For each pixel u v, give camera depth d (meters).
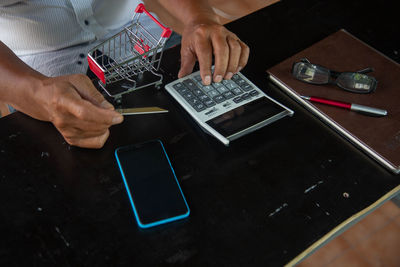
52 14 1.07
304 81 0.83
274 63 0.90
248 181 0.68
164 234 0.60
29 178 0.65
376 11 1.07
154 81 0.82
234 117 0.75
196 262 0.58
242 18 1.01
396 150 0.73
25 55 1.12
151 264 0.57
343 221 0.64
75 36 1.13
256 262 0.58
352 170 0.71
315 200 0.67
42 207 0.62
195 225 0.62
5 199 0.62
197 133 0.75
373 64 0.88
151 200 0.63
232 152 0.72
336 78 0.82
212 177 0.68
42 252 0.57
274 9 1.04
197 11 0.92
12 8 1.03
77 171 0.67
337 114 0.78
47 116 0.70
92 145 0.70
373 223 1.46
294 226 0.63
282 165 0.71
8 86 0.70
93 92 0.69
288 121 0.78
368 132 0.75
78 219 0.61
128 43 1.15
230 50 0.80
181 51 0.87
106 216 0.62
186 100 0.77
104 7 1.17
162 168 0.68
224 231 0.62
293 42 0.96
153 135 0.74
